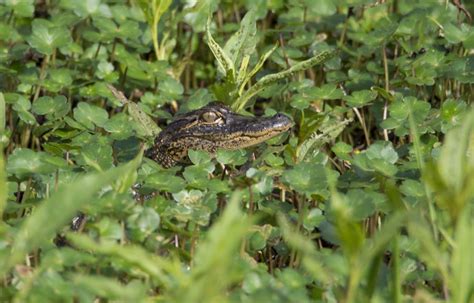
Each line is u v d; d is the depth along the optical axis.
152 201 8.41
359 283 7.16
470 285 6.75
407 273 7.80
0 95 8.58
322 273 6.78
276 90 11.11
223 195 8.94
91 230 7.57
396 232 6.97
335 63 11.66
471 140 7.93
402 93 11.18
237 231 6.20
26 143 10.94
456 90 11.52
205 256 6.31
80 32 12.26
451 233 7.41
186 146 10.15
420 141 9.98
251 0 12.48
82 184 6.50
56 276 7.15
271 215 8.70
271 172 9.11
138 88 11.70
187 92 12.06
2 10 11.70
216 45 10.41
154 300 7.12
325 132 9.58
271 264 8.68
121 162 9.85
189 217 8.20
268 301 6.83
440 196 6.92
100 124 10.22
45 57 11.37
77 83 11.30
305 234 8.61
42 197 8.90
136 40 12.13
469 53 11.72
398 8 12.66
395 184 9.20
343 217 6.42
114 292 6.43
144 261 6.57
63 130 10.12
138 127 10.30
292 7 12.53
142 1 11.51
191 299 6.17
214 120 10.09
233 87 10.48
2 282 7.48
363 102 10.53
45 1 12.74
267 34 12.29
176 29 12.30
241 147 10.14
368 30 12.20
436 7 11.81
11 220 8.38
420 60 11.23
